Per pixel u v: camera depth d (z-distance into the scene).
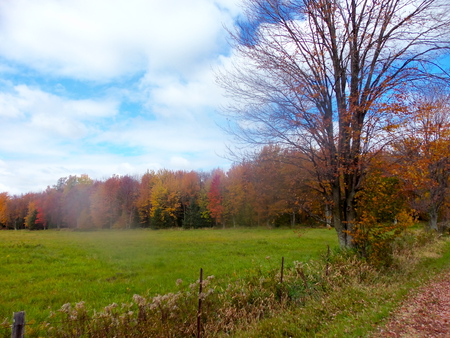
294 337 5.48
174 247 24.11
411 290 7.89
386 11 11.09
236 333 6.01
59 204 78.00
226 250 21.64
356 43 11.45
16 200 89.75
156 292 10.34
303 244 24.50
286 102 11.50
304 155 12.10
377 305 6.58
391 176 11.04
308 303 7.35
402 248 13.91
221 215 61.47
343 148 11.15
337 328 5.44
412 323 5.55
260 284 8.14
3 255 18.98
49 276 13.35
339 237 12.36
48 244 26.20
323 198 13.02
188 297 6.82
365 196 11.45
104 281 12.50
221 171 64.38
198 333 5.88
